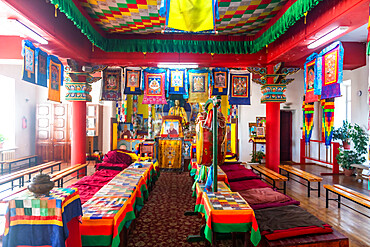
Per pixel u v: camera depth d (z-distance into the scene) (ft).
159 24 17.71
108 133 32.24
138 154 25.26
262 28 18.33
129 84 22.56
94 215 8.61
